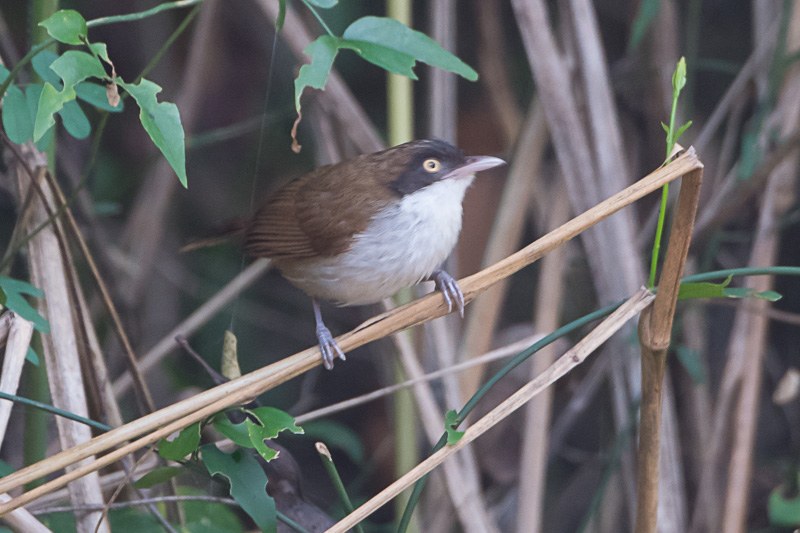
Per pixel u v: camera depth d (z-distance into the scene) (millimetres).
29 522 5145
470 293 5562
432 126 8992
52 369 6328
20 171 6941
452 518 8836
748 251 10664
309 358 5379
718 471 9195
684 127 4699
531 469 8531
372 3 13406
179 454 4961
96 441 4871
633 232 8523
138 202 12055
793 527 7789
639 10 9562
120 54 14094
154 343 12547
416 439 8648
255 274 9688
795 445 10016
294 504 6023
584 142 8219
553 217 9328
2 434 5699
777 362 11477
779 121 8961
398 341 7984
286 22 8375
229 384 5125
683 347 8555
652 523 5402
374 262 6922
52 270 6559
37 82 6777
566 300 10922
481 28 10758
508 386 10375
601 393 10438
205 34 11164
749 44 13047
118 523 7176
